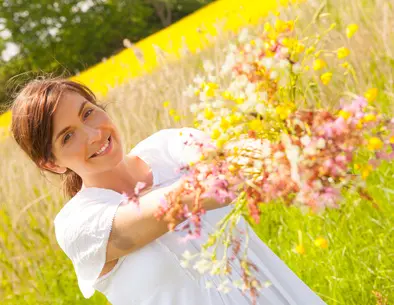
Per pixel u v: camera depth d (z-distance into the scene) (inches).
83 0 1103.6
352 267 110.5
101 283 71.6
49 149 69.4
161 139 76.1
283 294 73.7
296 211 123.3
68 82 71.2
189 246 69.2
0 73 1046.4
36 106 68.5
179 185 56.6
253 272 72.0
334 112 50.8
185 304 69.0
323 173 46.3
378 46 157.4
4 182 175.3
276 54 51.3
